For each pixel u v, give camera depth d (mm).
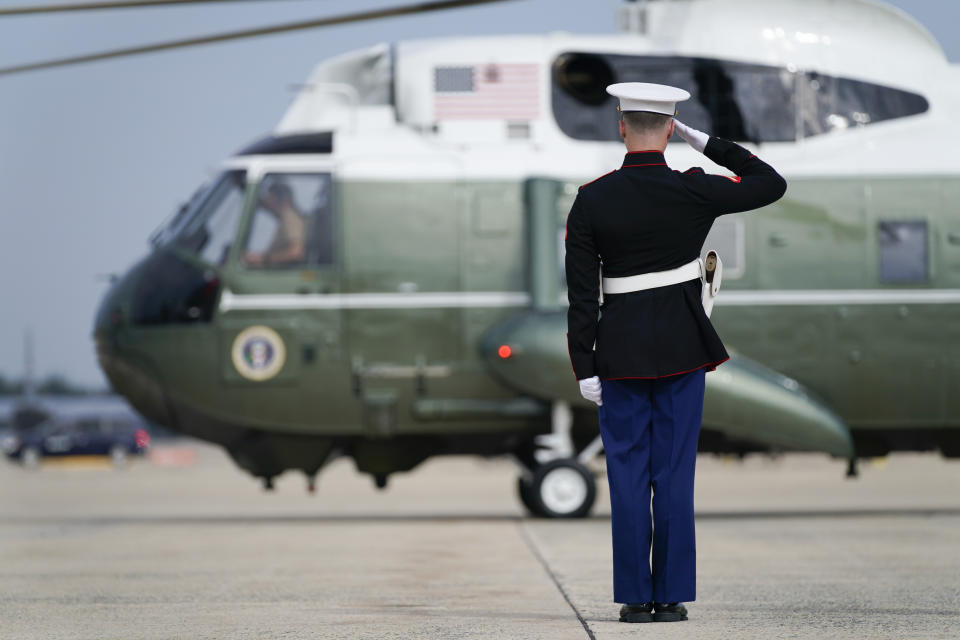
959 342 32500
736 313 32250
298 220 32125
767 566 18891
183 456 127250
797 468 98938
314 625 12766
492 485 69188
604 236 12391
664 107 12555
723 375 31312
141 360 32031
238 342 31781
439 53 33031
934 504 41625
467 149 32594
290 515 37781
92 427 111438
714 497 48875
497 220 32312
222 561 20906
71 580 17828
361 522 32562
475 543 24469
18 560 21156
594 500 31953
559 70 32812
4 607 14625
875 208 32438
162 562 20734
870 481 66625
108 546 24250
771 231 32344
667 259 12398
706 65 32625
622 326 12398
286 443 32625
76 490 62656
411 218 32219
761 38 32656
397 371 32031
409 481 77062
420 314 32156
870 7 33219
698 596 14906
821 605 13953
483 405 32250
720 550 21797
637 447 12562
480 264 32281
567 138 32781
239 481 76500
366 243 32062
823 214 32375
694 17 32812
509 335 31500
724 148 12680
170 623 13062
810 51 32750
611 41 32938
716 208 12414
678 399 12461
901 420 32719
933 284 32438
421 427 32344
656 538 12578
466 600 14984
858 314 32406
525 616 13312
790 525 28594
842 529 27031
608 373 12414
